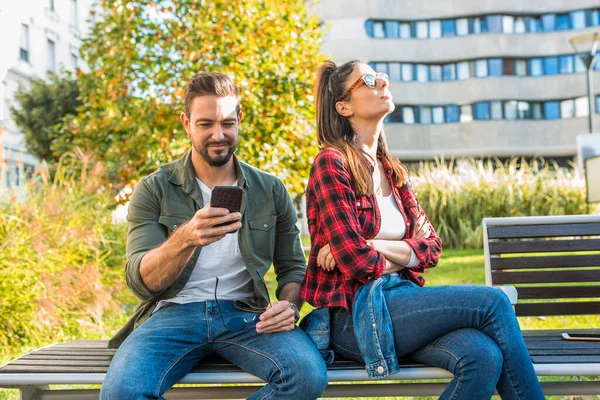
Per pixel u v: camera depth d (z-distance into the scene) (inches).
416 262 90.0
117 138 305.9
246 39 300.4
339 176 89.5
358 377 82.4
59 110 772.0
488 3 1359.5
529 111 1368.1
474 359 77.8
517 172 494.0
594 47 509.4
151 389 78.7
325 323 88.2
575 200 451.8
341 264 85.8
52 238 201.3
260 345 83.9
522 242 115.6
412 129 1369.3
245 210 95.4
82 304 197.3
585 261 114.7
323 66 100.0
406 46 1371.8
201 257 93.3
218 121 92.5
